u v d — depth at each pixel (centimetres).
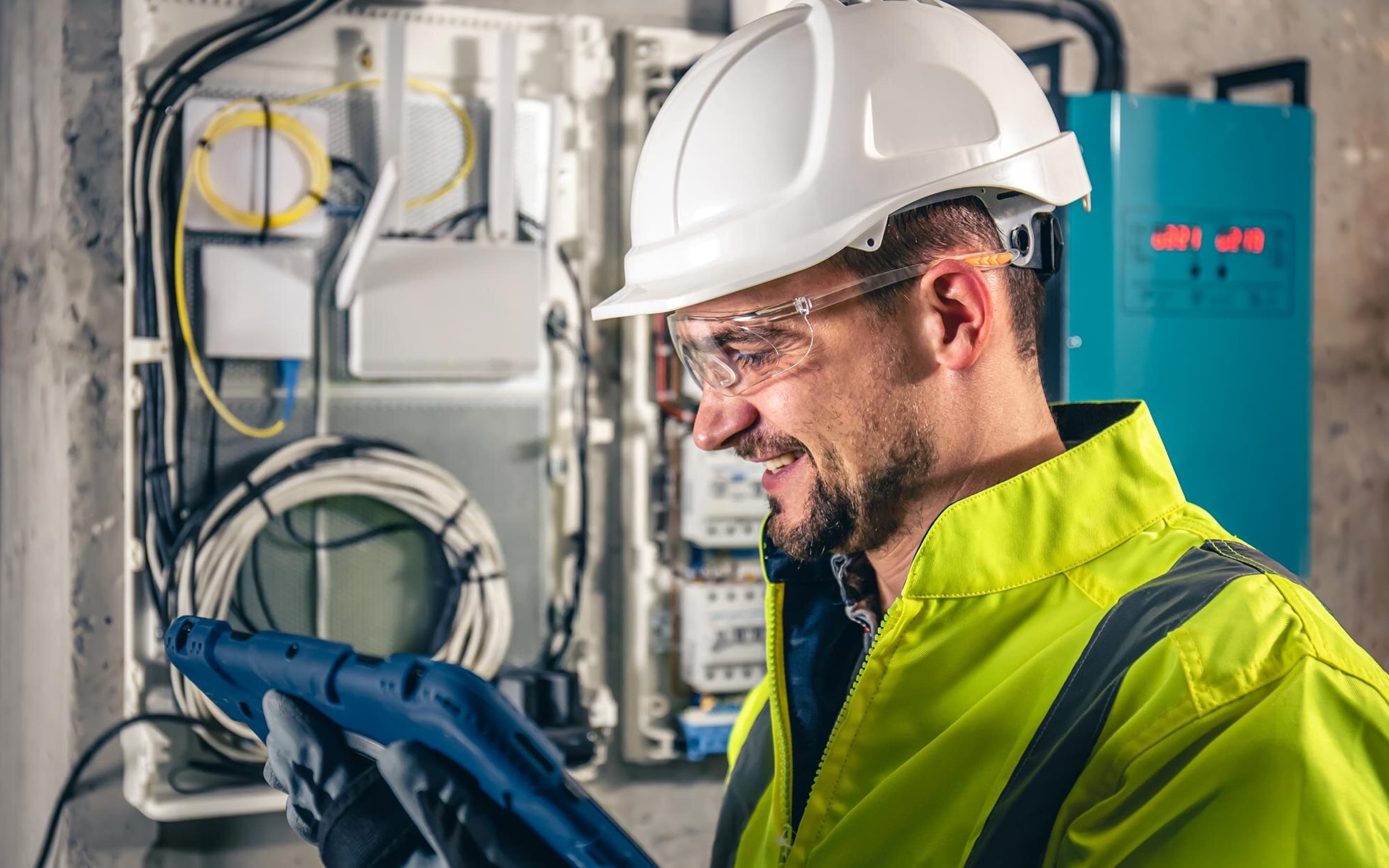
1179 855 63
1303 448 204
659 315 197
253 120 175
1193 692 66
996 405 81
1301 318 204
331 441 180
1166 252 193
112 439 177
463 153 189
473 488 192
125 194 175
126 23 172
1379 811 62
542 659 196
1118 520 78
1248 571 71
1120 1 218
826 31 83
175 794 177
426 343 183
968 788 73
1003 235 81
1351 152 234
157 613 174
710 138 86
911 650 78
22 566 197
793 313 80
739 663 196
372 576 186
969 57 84
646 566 197
